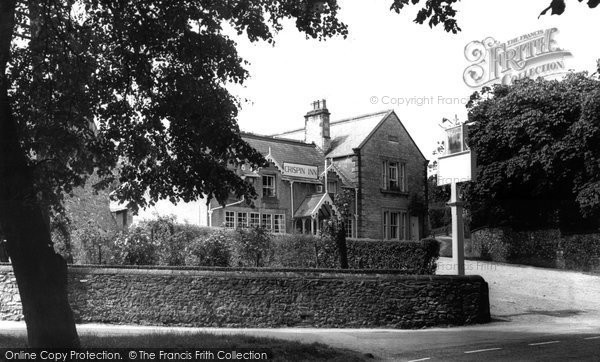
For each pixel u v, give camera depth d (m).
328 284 18.64
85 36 11.69
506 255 35.03
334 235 22.78
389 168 42.31
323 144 41.66
